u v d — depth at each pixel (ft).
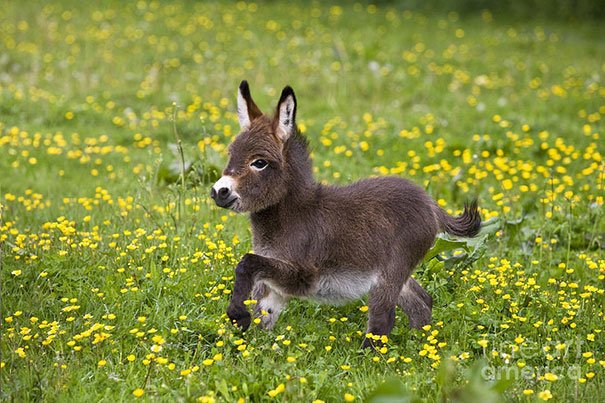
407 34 118.52
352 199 36.37
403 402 27.94
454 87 91.86
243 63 98.73
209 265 41.63
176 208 49.21
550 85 95.66
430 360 34.01
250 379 31.01
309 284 35.42
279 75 93.86
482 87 93.66
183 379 31.40
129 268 40.75
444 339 36.58
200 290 39.47
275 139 35.06
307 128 73.77
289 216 35.53
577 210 52.26
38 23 110.93
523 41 118.83
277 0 137.80
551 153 64.54
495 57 108.17
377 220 36.11
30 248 42.96
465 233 39.42
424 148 68.90
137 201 50.55
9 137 67.21
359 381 32.17
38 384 30.81
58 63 94.38
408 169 65.16
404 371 32.71
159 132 73.26
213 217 49.11
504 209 51.34
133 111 81.00
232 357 34.19
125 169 63.57
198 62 98.53
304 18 124.57
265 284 36.60
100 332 34.47
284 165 35.22
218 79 90.79
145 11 122.93
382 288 35.91
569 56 112.27
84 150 66.64
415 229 36.70
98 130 74.08
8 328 35.04
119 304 37.58
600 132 74.79
